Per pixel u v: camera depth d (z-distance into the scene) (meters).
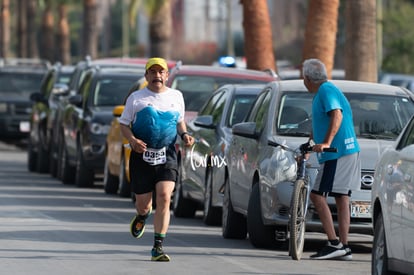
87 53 119.19
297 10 142.50
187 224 35.44
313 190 26.73
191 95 40.72
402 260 21.17
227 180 31.69
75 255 26.38
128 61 57.53
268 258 26.78
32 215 35.94
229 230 31.00
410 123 22.38
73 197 44.09
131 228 26.59
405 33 109.19
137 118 25.48
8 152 81.31
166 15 84.31
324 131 26.36
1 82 84.38
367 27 48.59
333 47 50.53
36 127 60.41
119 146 44.31
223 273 24.00
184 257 26.56
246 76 41.38
